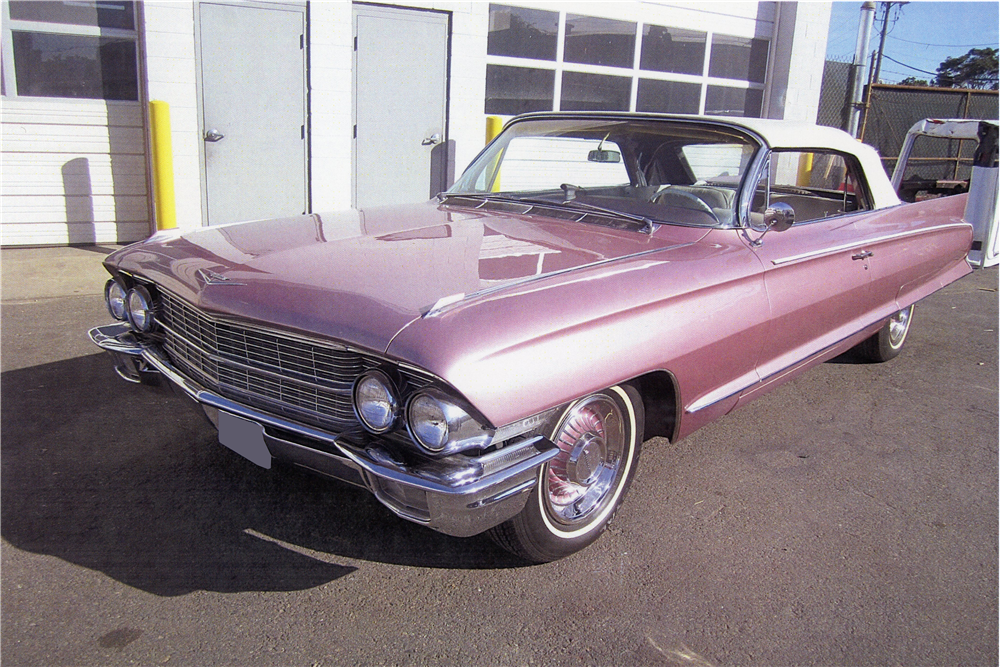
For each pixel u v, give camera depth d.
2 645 2.07
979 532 2.89
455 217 3.22
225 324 2.41
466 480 2.01
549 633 2.23
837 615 2.36
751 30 10.48
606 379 2.29
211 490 2.97
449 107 8.30
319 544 2.64
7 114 6.87
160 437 3.40
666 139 3.35
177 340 2.76
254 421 2.39
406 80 8.00
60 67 7.00
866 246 3.72
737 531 2.83
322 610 2.29
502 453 2.10
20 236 7.19
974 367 4.96
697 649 2.18
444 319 2.05
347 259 2.51
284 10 7.23
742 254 2.97
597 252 2.71
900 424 3.94
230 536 2.66
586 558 2.62
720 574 2.55
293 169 7.69
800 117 10.87
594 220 3.15
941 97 12.84
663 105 10.06
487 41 8.41
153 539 2.62
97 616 2.21
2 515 2.72
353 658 2.09
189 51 6.95
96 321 5.04
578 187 3.56
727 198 3.12
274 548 2.61
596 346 2.28
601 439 2.58
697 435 3.71
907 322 4.97
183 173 7.20
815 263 3.35
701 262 2.79
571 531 2.58
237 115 7.29
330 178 7.85
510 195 3.61
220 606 2.29
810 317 3.38
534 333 2.12
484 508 2.09
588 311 2.29
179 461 3.19
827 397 4.31
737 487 3.18
